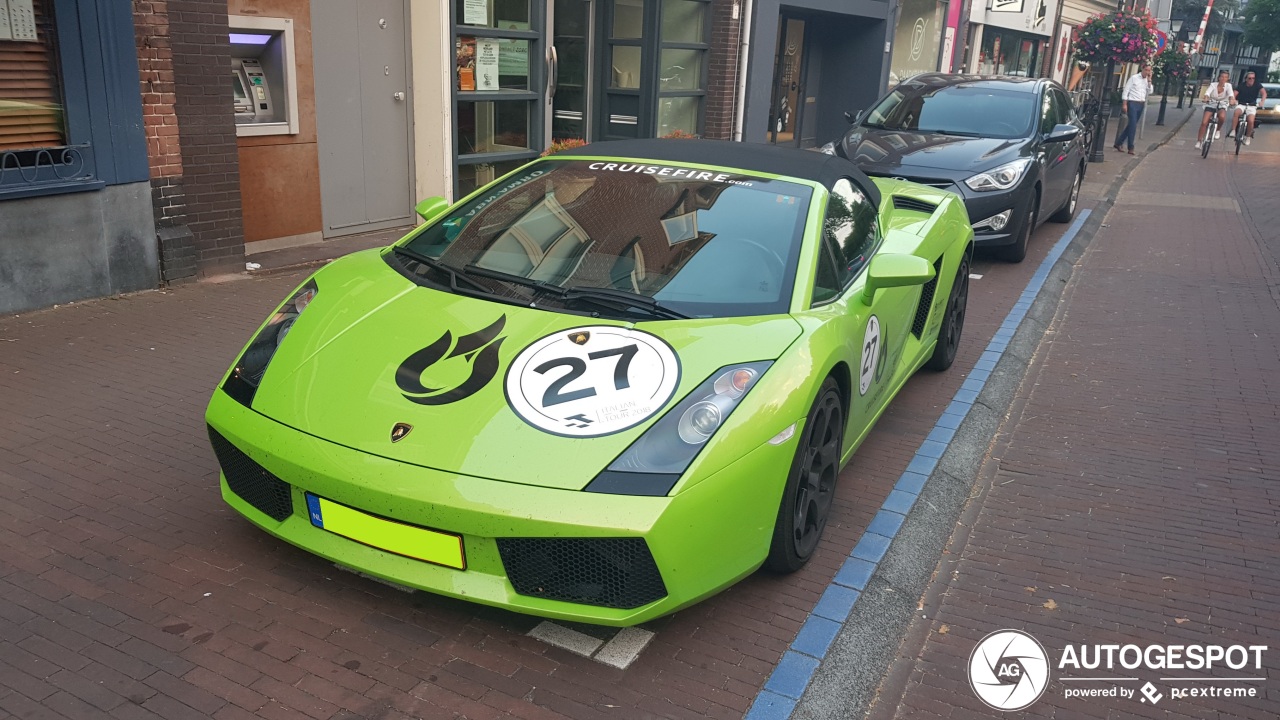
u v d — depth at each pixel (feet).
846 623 10.57
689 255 11.91
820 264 12.26
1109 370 20.83
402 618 10.04
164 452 13.46
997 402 18.31
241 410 10.24
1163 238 37.11
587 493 8.85
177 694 8.67
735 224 12.43
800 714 9.05
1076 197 39.17
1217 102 74.84
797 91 55.88
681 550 9.03
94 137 19.57
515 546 9.01
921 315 17.16
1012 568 12.39
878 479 14.44
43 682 8.69
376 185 28.43
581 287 11.35
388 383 10.00
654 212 12.69
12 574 10.31
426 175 29.40
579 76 38.83
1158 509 14.24
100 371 16.34
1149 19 67.51
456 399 9.68
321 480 9.31
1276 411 18.54
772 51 44.86
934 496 13.96
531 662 9.50
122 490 12.30
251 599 10.18
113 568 10.57
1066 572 12.34
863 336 12.64
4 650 9.08
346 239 27.53
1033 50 94.79
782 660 9.82
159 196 21.16
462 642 9.72
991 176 28.84
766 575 11.43
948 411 17.47
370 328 10.91
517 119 32.48
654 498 8.89
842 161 15.25
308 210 26.53
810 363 10.55
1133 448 16.52
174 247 21.50
